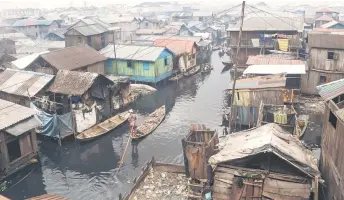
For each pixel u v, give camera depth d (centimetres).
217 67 6756
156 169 2633
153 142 3319
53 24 9531
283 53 5128
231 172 1823
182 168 2561
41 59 4522
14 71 3869
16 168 2722
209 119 3881
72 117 3284
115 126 3597
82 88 3381
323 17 9038
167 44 6241
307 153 1922
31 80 3591
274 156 1759
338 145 1830
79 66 4628
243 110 3409
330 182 1964
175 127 3675
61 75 3588
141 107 4384
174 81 5600
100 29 6806
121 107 4169
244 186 1809
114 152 3134
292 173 1748
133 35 8800
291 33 5797
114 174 2753
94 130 3491
